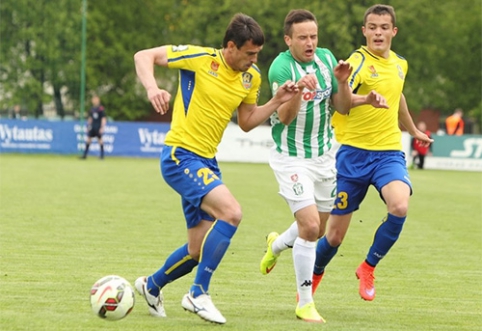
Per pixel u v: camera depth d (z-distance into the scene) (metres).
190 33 108.44
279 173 17.48
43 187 44.44
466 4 111.88
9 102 81.00
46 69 80.75
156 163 69.94
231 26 15.87
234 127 78.00
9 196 39.28
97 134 73.06
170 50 16.09
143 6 108.12
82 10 79.94
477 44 112.56
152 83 15.40
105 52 101.44
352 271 22.78
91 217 32.66
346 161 19.42
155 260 23.38
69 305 17.08
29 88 80.88
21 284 19.30
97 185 46.84
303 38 17.11
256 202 40.19
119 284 15.02
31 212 33.53
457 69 113.31
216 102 16.12
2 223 30.08
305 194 17.11
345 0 100.94
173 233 28.95
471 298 19.45
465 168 77.62
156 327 15.33
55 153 78.38
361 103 17.27
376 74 19.47
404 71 19.97
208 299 15.76
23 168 58.72
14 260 22.62
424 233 31.22
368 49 19.81
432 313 17.66
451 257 25.64
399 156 19.38
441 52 108.00
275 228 31.03
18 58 80.69
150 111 106.25
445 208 40.56
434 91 110.94
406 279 21.88
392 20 19.66
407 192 18.59
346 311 17.77
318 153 17.53
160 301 16.56
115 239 27.17
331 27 98.56
